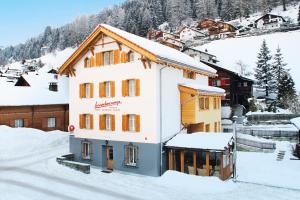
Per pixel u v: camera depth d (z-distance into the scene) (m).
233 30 121.12
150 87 24.95
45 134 38.00
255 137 40.56
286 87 65.25
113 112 27.33
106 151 28.30
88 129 29.22
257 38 105.81
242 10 151.12
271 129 44.38
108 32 26.98
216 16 169.12
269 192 20.94
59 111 44.31
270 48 96.38
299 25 107.12
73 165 26.12
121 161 26.58
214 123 32.94
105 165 28.30
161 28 165.88
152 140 24.73
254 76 79.94
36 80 48.25
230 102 58.84
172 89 27.00
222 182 22.36
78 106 30.17
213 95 31.58
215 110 33.44
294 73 79.81
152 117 24.78
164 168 25.27
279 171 26.20
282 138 41.78
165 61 24.88
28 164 27.14
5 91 40.34
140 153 25.41
